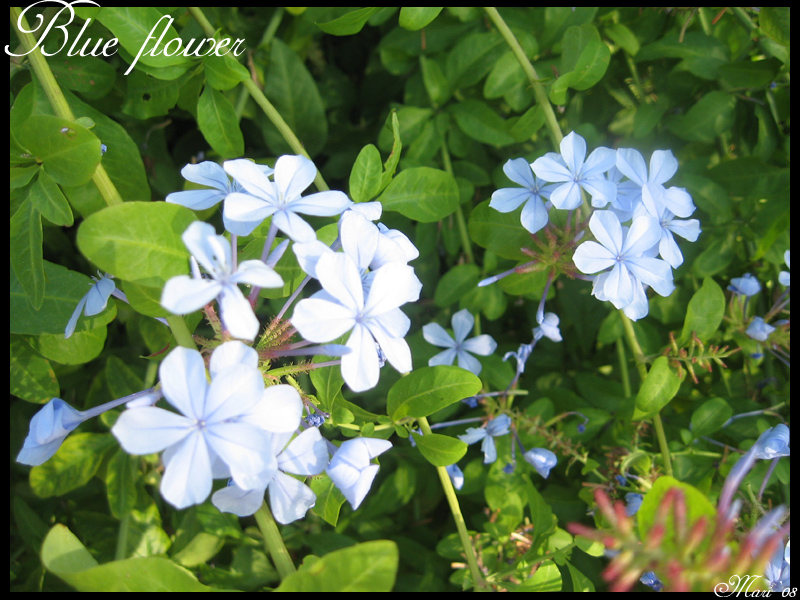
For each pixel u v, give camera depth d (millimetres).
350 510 357
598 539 250
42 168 295
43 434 273
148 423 251
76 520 351
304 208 273
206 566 336
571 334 386
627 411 346
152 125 374
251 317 252
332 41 417
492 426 343
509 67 357
